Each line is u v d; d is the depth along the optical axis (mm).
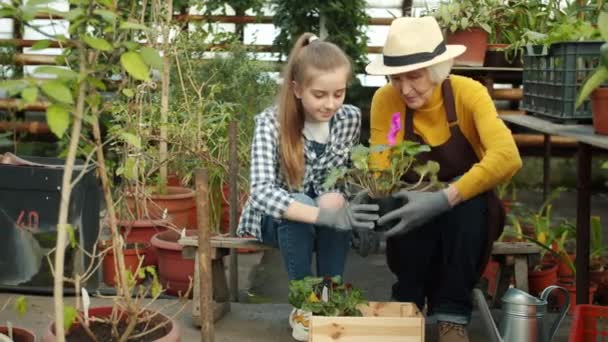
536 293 3410
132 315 2086
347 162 2875
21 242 3439
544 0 4578
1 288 3482
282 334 3062
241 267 4195
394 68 2633
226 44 5277
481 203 2711
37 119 6512
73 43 1747
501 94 5980
